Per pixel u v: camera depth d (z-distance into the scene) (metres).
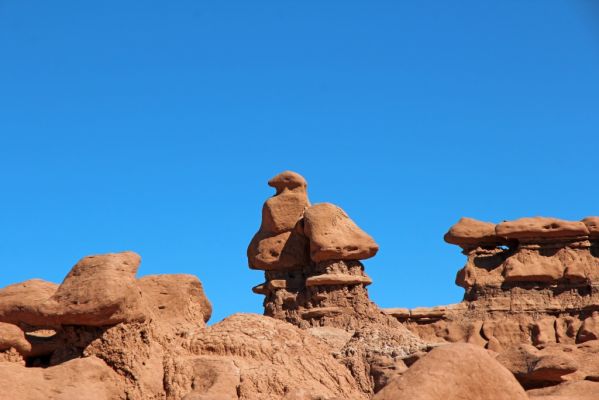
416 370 42.09
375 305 85.94
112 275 59.78
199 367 60.69
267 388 60.16
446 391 41.38
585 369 66.38
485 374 42.25
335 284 85.94
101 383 58.50
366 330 73.88
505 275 98.69
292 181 91.94
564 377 63.75
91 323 59.66
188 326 65.06
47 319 59.81
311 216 88.25
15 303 61.22
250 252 92.25
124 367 59.34
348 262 87.50
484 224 102.31
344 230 87.88
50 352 61.75
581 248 99.44
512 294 98.06
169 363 60.69
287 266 89.81
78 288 59.62
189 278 67.56
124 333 59.94
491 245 102.50
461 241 102.38
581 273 97.56
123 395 58.72
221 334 63.81
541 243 99.88
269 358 63.53
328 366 65.38
